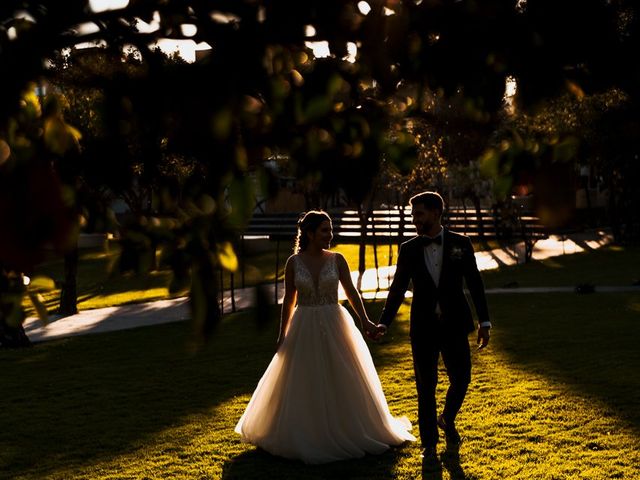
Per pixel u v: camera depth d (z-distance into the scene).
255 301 1.28
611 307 15.49
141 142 1.23
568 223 1.33
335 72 1.25
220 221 1.27
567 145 1.39
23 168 1.08
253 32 1.17
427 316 6.85
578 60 1.21
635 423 7.64
